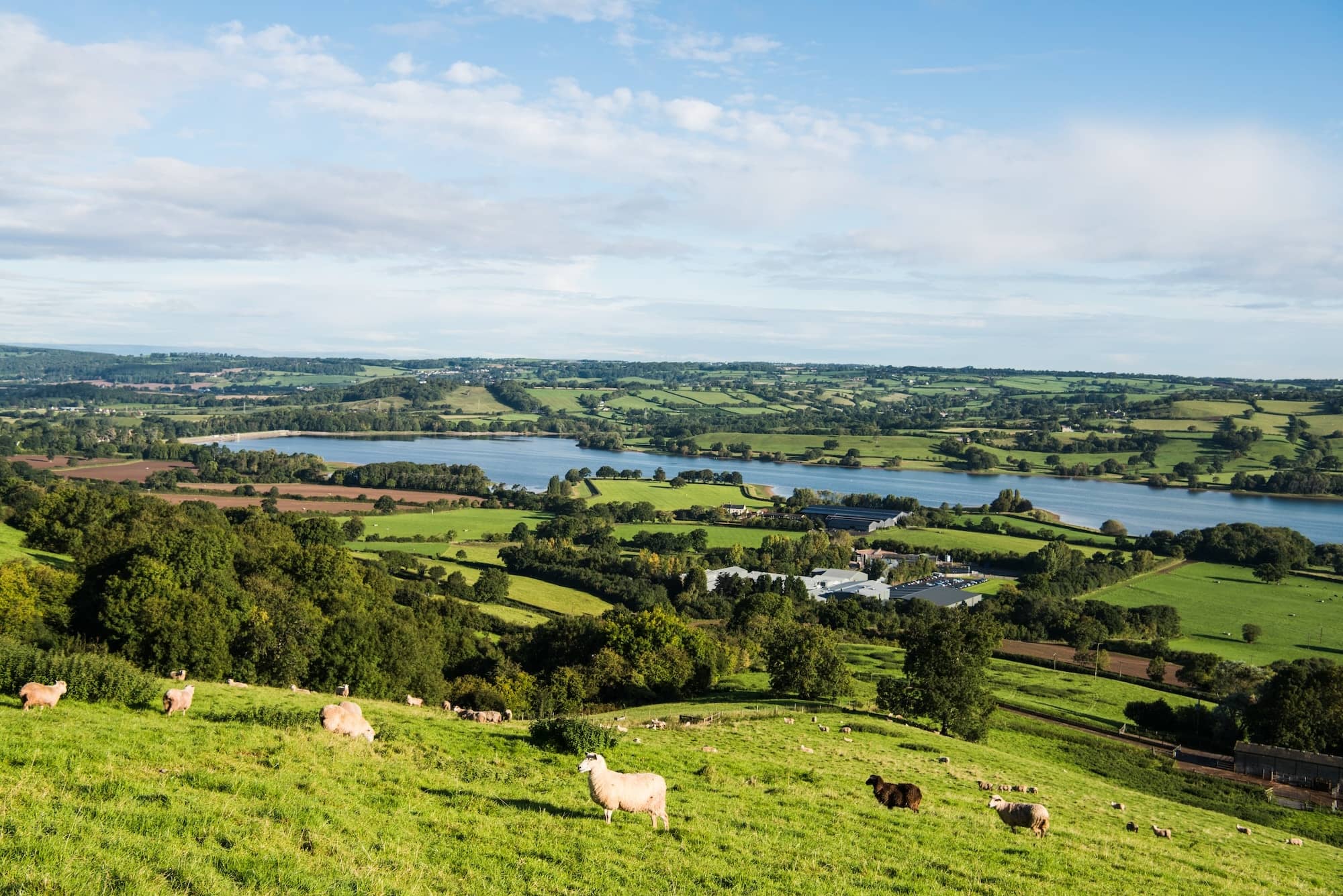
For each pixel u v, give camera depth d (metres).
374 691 62.44
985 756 56.28
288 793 19.02
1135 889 22.98
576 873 17.14
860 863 20.95
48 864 12.46
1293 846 41.81
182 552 78.19
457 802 21.02
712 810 24.36
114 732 23.45
